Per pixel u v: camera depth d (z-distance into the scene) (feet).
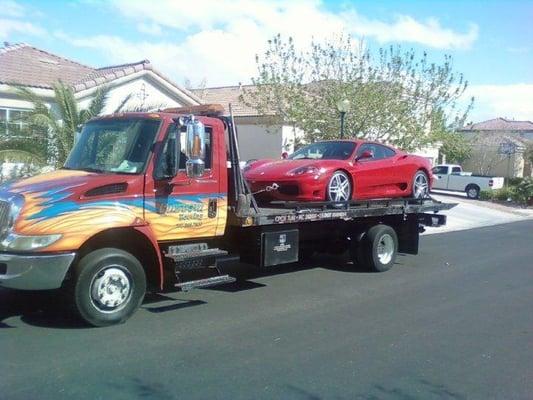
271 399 15.24
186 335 20.53
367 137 74.02
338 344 20.07
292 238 28.68
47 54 69.56
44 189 20.63
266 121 81.35
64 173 22.67
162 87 69.41
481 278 33.32
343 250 35.53
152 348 18.99
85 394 15.14
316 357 18.66
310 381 16.60
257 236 27.17
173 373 16.85
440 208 38.52
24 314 22.48
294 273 33.14
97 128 24.34
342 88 72.69
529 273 35.40
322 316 23.71
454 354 19.43
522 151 149.79
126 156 22.77
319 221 31.73
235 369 17.35
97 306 20.93
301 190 30.04
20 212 19.94
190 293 27.17
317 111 74.54
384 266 34.22
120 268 21.39
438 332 21.97
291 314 23.86
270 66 76.79
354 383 16.56
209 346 19.40
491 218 76.33
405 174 36.55
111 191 21.48
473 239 52.70
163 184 22.76
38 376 16.28
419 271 35.01
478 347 20.25
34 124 43.98
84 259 20.68
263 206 30.42
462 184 109.50
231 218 25.84
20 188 21.09
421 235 55.52
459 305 26.43
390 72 76.38
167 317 22.79
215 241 25.76
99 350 18.61
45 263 19.62
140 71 65.36
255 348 19.35
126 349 18.80
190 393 15.46
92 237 21.18
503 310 25.75
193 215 23.98
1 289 26.14
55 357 17.84
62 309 23.21
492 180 105.70
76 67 68.80
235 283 29.86
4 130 43.24
